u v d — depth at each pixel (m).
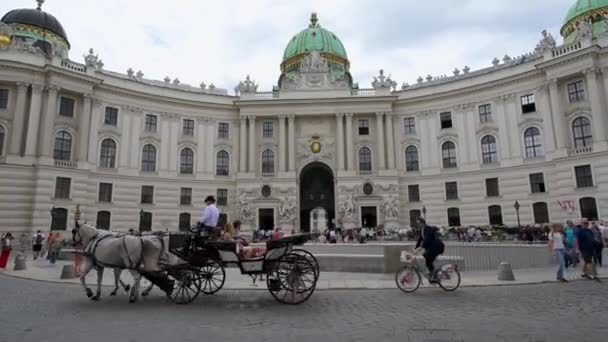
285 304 11.62
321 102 53.22
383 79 53.94
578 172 40.09
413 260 13.78
